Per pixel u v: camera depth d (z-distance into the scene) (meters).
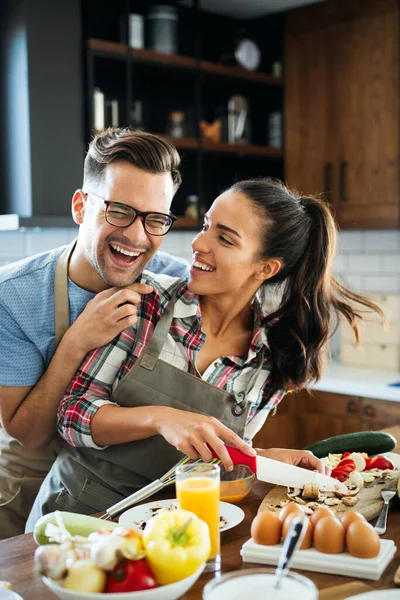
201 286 1.72
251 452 1.51
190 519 1.10
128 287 1.73
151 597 1.03
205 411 1.73
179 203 3.77
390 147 3.50
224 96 3.95
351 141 3.63
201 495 1.23
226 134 3.76
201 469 1.29
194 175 3.84
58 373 1.76
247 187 1.75
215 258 1.70
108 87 3.39
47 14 2.85
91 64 2.96
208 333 1.80
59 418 1.72
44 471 2.15
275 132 3.92
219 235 1.71
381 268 4.06
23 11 2.79
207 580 1.21
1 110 2.96
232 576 1.05
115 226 1.66
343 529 1.25
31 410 1.80
